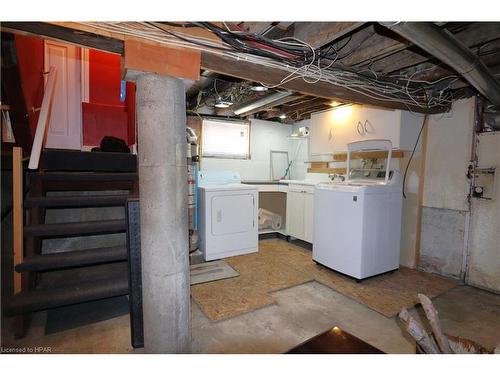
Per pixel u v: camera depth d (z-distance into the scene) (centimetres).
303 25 187
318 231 321
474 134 276
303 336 194
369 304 238
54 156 263
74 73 367
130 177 268
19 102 209
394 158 345
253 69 183
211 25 150
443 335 143
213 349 179
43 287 231
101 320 210
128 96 375
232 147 464
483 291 267
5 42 181
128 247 181
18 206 190
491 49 203
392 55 231
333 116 377
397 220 305
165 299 155
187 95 382
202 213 347
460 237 288
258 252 377
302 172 491
